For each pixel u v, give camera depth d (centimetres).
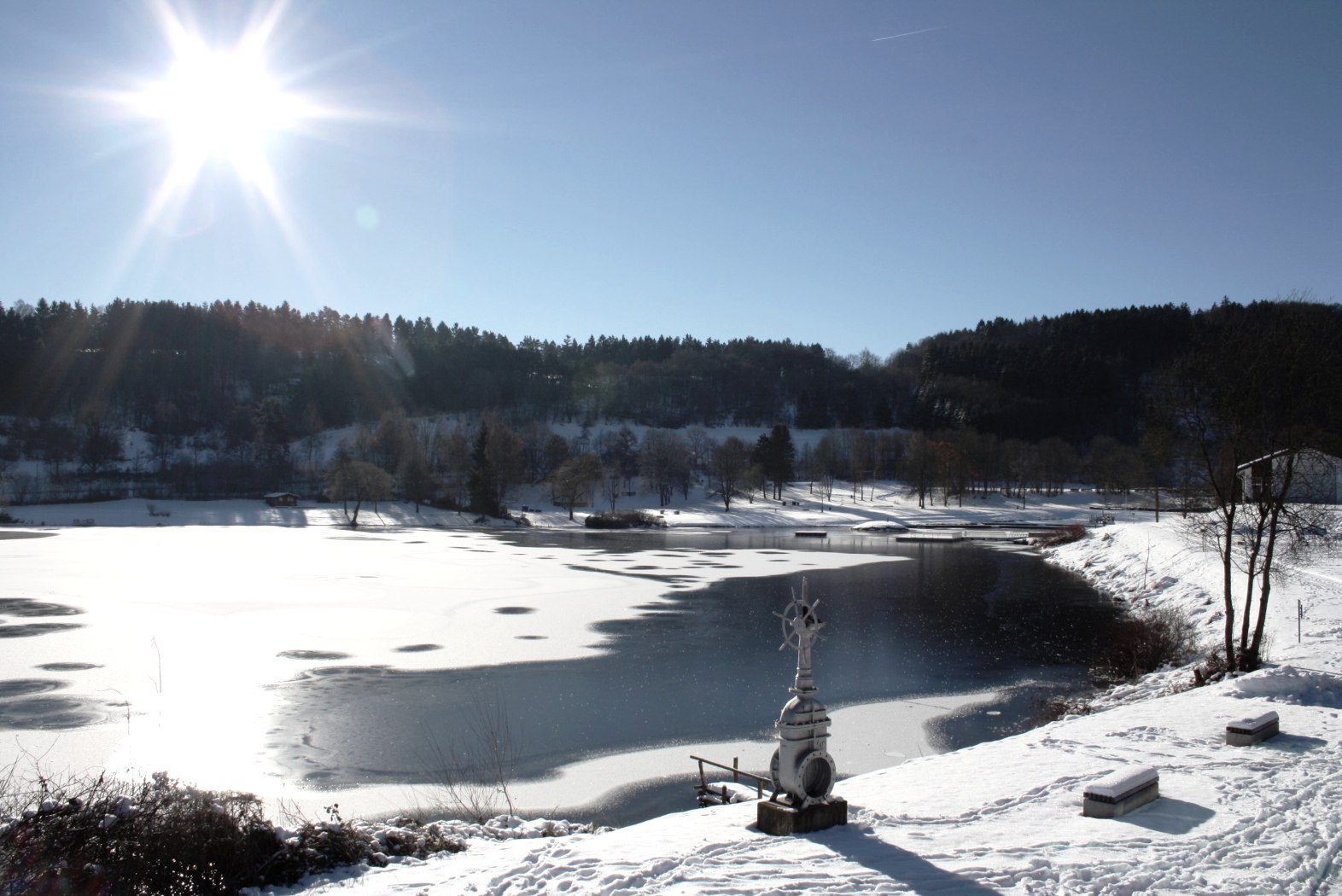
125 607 3978
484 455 12519
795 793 966
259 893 934
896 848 889
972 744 2131
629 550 7825
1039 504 13700
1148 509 11294
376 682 2675
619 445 16375
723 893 755
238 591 4591
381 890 878
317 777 1864
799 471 17625
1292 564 3600
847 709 2450
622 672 2852
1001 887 775
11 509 11588
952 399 19862
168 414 18000
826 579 5531
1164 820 998
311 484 14312
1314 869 829
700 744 2128
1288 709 1670
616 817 1673
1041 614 4169
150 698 2427
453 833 1223
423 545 7969
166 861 906
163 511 11575
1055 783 1192
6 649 3028
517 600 4409
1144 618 3681
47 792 1017
